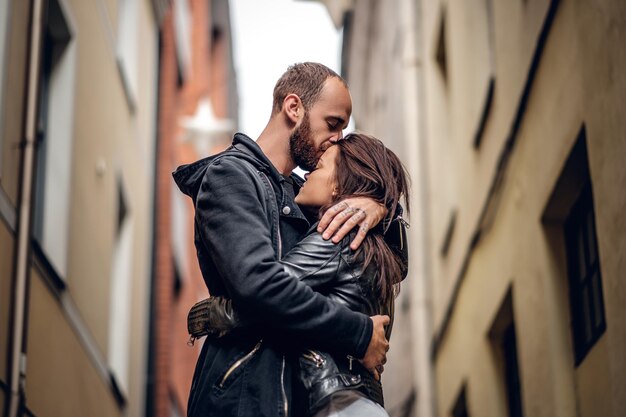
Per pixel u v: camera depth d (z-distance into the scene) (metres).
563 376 8.02
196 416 4.16
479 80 10.98
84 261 11.19
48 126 10.63
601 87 6.50
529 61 8.54
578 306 8.05
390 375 17.83
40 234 10.12
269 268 4.11
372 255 4.32
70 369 10.33
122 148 14.41
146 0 17.45
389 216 4.46
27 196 7.98
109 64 13.33
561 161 7.64
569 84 7.33
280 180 4.51
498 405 10.61
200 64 29.58
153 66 18.47
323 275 4.25
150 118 17.89
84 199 11.30
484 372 10.92
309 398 4.12
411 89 15.49
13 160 7.93
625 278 6.00
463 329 12.07
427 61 15.12
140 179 16.34
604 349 6.93
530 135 8.60
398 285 4.52
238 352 4.19
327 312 4.10
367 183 4.48
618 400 6.20
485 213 10.52
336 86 4.64
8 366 7.54
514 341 10.50
